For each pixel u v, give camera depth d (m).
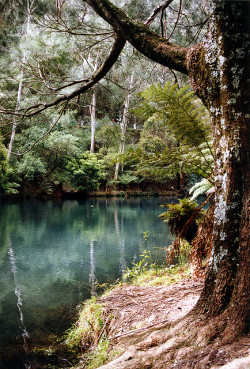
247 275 1.38
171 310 2.14
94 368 1.87
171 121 2.24
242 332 1.30
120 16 1.82
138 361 1.45
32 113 2.96
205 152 2.44
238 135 1.44
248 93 1.42
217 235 1.51
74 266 5.02
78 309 3.23
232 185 1.46
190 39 4.40
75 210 13.54
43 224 9.45
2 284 4.12
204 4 3.96
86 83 2.72
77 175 20.72
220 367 1.09
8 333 2.71
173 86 2.13
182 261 3.99
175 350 1.41
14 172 16.84
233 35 1.40
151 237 7.53
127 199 20.66
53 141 17.02
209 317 1.50
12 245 6.60
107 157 20.06
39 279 4.33
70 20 3.59
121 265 5.04
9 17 4.18
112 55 2.37
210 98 1.53
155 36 1.75
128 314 2.38
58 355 2.31
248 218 1.41
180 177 24.16
